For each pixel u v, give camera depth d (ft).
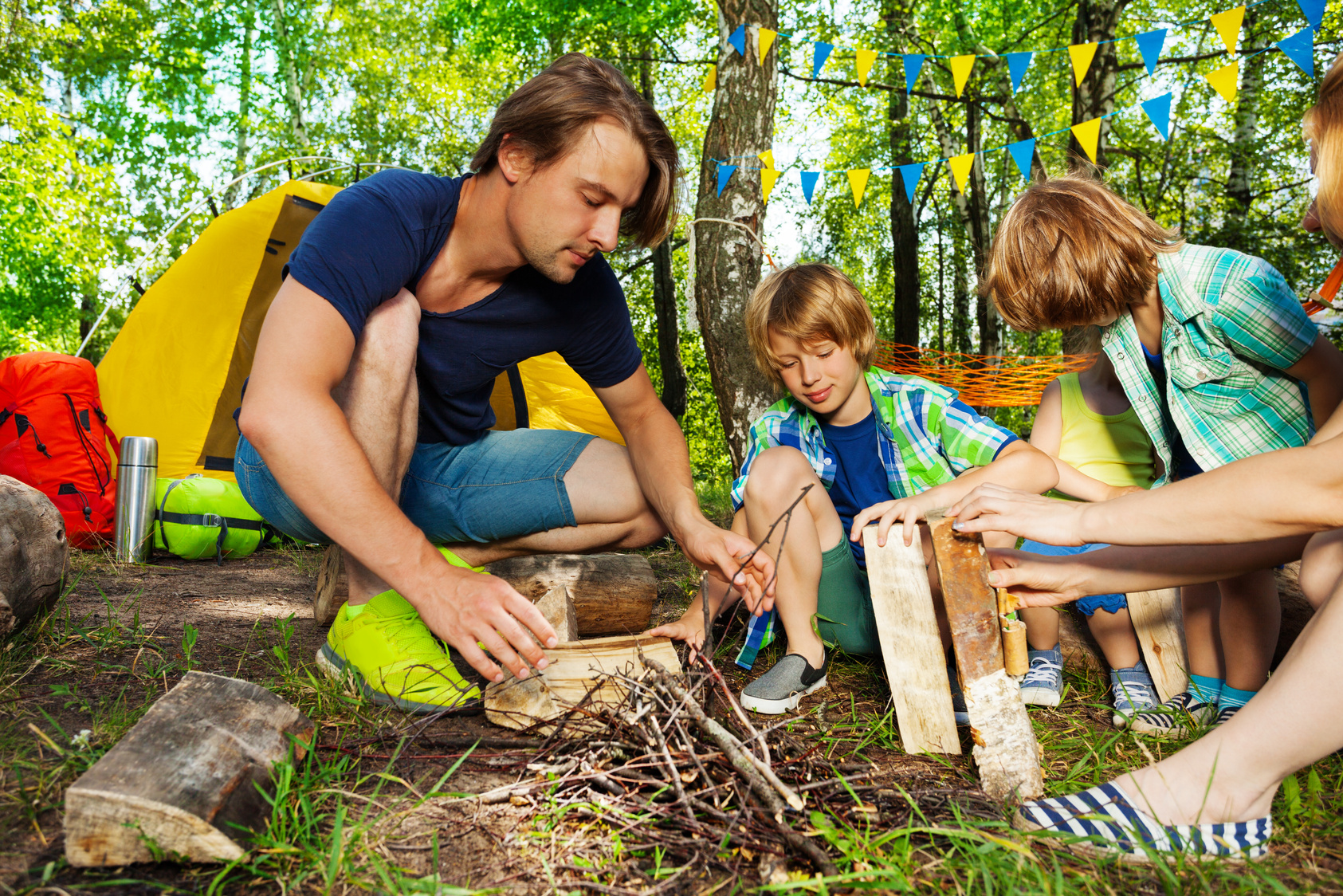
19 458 11.19
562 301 6.72
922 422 7.09
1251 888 3.58
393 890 3.31
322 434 4.57
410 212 5.72
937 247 64.08
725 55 13.89
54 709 5.17
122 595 8.91
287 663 6.17
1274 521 4.09
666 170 5.69
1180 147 39.09
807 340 6.76
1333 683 3.72
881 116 49.80
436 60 58.65
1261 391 6.24
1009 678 4.66
